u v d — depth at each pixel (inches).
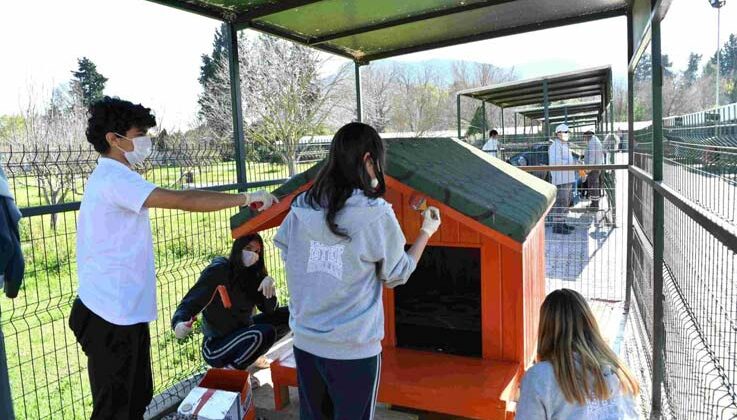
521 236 96.2
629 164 191.9
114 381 93.0
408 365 120.8
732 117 62.7
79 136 410.6
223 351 133.6
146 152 98.0
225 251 176.9
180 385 141.4
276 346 173.2
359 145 77.6
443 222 122.5
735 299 65.1
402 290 131.8
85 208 92.7
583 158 383.9
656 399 120.5
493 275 120.6
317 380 81.7
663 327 119.3
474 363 120.7
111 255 91.2
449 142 175.9
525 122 930.7
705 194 77.9
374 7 179.8
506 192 127.3
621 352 155.6
